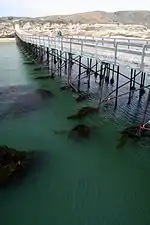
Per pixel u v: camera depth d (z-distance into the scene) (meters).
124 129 12.79
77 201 8.37
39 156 10.69
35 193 8.71
